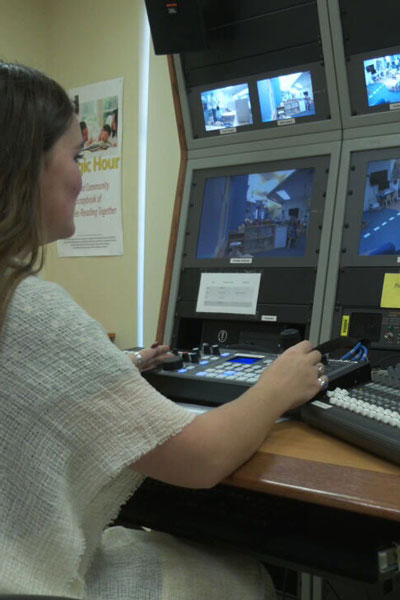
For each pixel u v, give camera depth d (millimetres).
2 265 701
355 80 1493
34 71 790
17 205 721
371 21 1442
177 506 1016
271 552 860
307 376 935
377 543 844
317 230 1535
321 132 1557
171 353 1242
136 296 2486
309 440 908
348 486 714
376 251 1460
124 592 769
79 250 2629
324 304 1491
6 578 631
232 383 1035
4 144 717
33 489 657
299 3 1526
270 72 1604
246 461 813
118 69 2484
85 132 2576
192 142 1767
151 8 1628
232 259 1653
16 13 2551
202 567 843
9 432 662
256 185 1667
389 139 1464
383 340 1406
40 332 679
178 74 1736
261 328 1635
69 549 669
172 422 713
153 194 2424
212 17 1652
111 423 680
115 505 792
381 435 804
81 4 2574
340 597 1506
